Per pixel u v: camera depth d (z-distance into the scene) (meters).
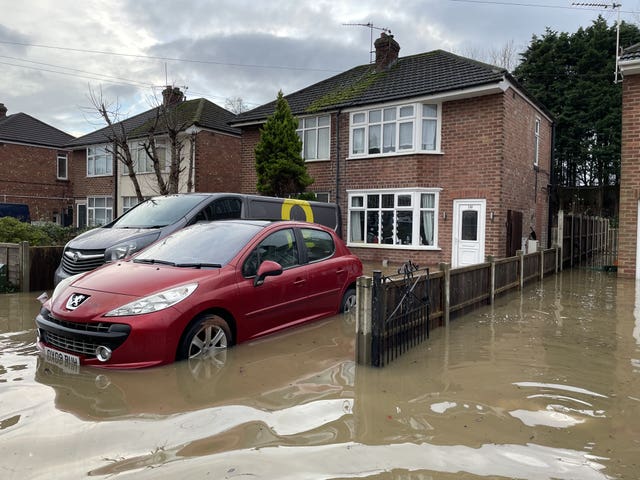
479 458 2.95
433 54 17.98
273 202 9.16
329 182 17.69
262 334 5.37
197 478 2.64
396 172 15.83
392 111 16.03
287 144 15.70
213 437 3.13
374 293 4.74
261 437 3.15
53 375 4.17
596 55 29.36
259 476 2.68
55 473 2.66
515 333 6.37
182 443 3.04
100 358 4.25
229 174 23.27
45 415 3.39
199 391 3.89
